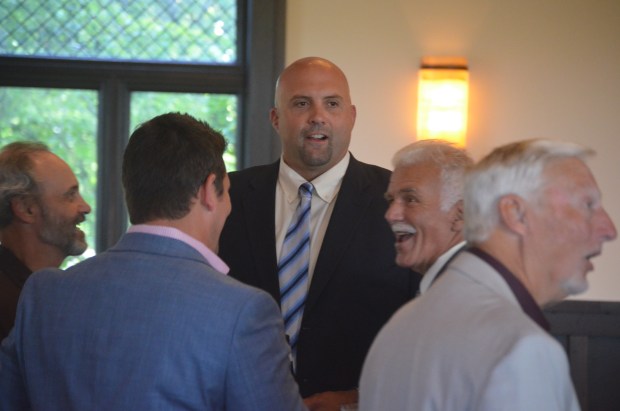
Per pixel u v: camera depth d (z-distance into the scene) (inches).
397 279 123.9
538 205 68.9
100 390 76.0
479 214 70.5
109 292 78.5
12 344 82.7
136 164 81.8
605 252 197.6
